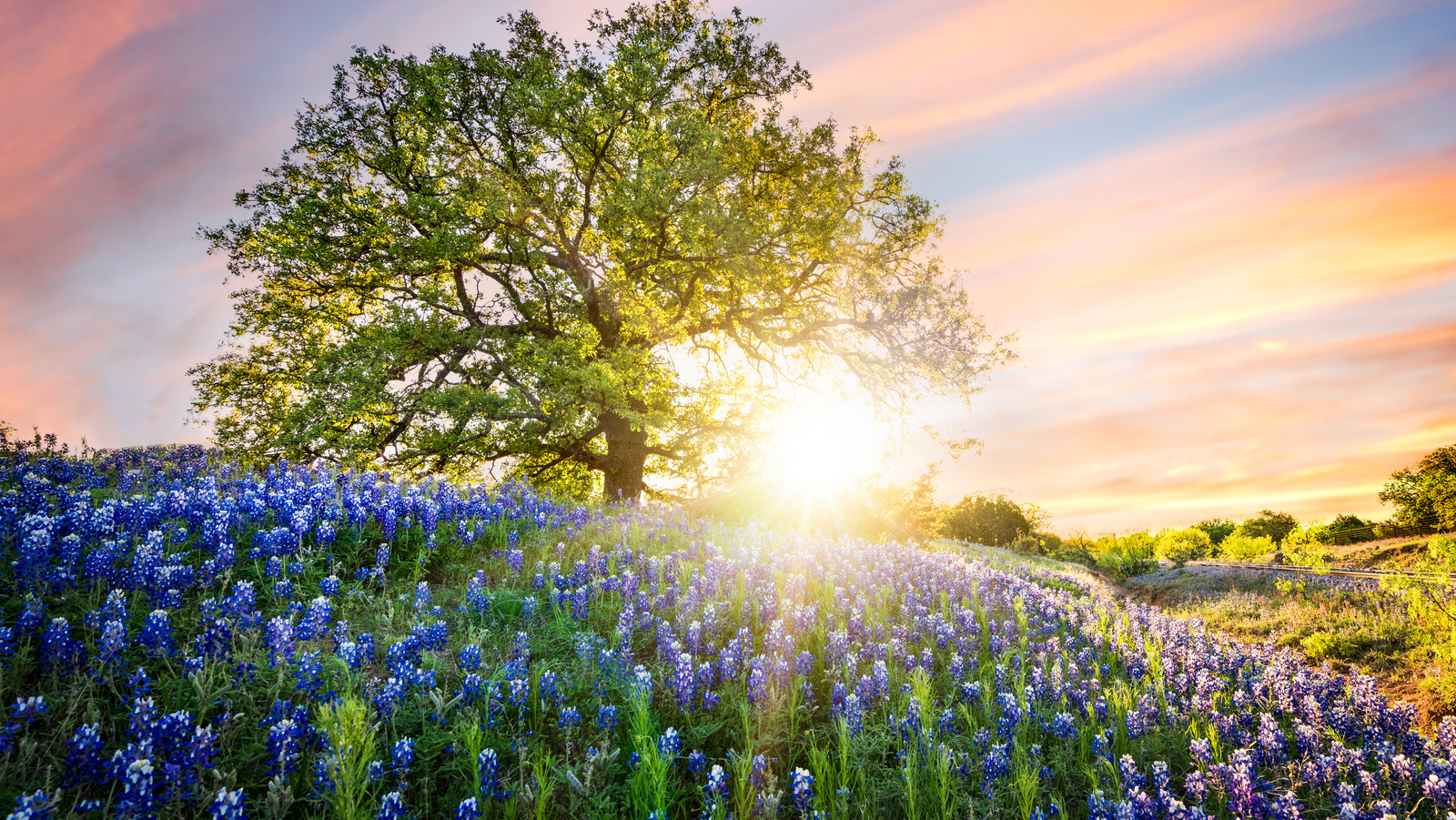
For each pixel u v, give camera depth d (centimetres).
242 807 322
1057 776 521
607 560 809
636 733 462
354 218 2102
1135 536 3319
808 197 2311
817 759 470
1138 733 584
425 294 2083
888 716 557
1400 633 1002
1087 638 895
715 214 1920
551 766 427
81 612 488
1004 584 1141
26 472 823
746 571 878
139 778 318
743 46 2184
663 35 2095
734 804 433
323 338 2161
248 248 2094
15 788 331
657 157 1936
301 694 445
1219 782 482
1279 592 1443
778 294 2442
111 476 922
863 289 2364
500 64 2034
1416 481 2594
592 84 1969
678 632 652
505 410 1975
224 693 429
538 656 577
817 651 687
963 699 621
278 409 1984
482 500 976
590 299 2233
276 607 554
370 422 1930
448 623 610
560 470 2602
